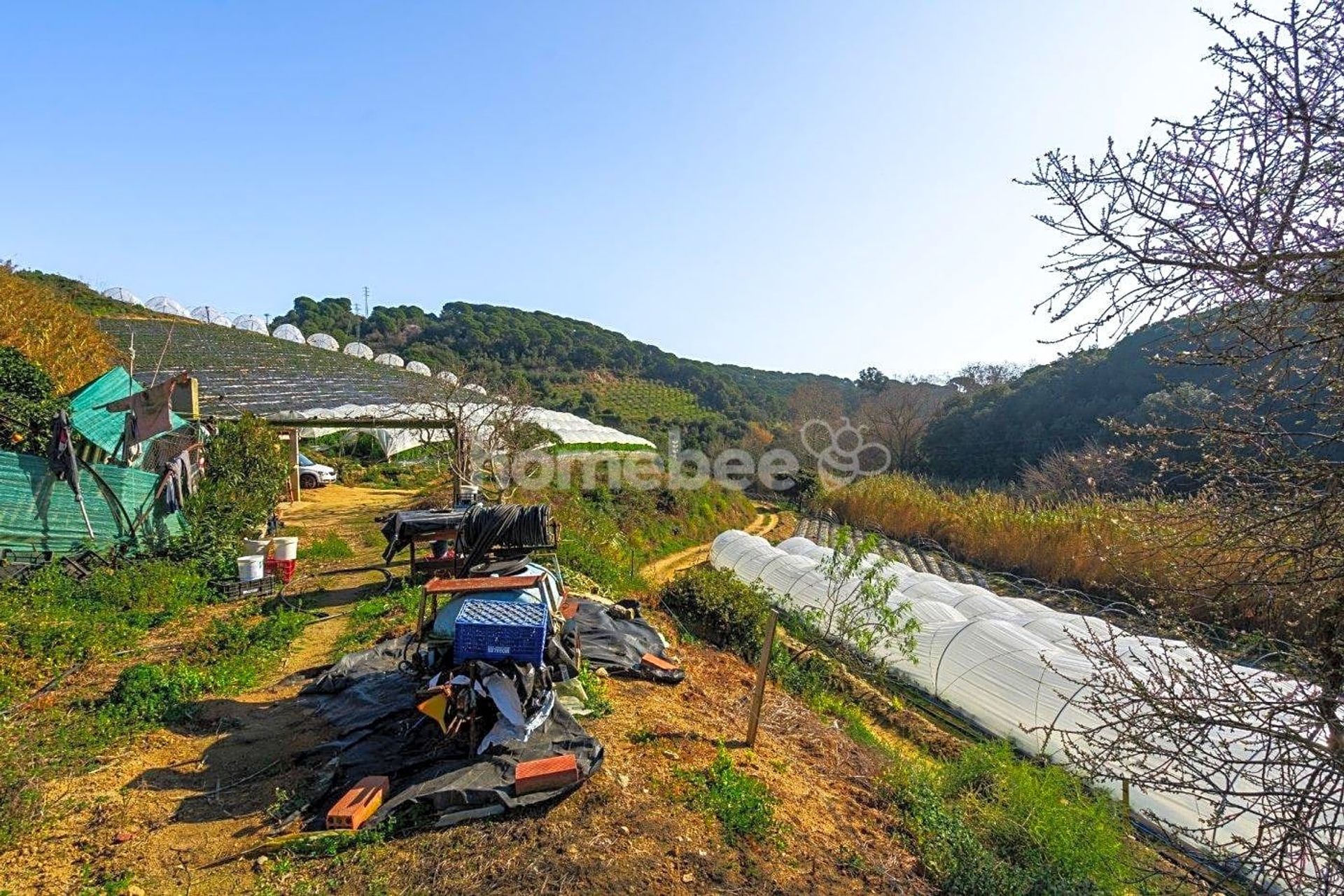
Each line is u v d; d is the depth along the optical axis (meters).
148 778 4.86
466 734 5.15
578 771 4.84
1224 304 2.96
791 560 16.08
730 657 9.86
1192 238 2.89
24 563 8.48
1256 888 3.20
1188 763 3.17
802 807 5.59
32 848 4.03
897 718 9.66
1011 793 6.37
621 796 4.90
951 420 43.88
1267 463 3.17
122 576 8.74
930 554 22.55
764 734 6.93
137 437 10.20
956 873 5.21
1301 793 2.85
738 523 27.62
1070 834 5.68
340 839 4.17
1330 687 3.02
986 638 10.27
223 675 6.49
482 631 4.98
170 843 4.19
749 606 11.09
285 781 4.88
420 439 25.50
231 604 9.14
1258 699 3.10
